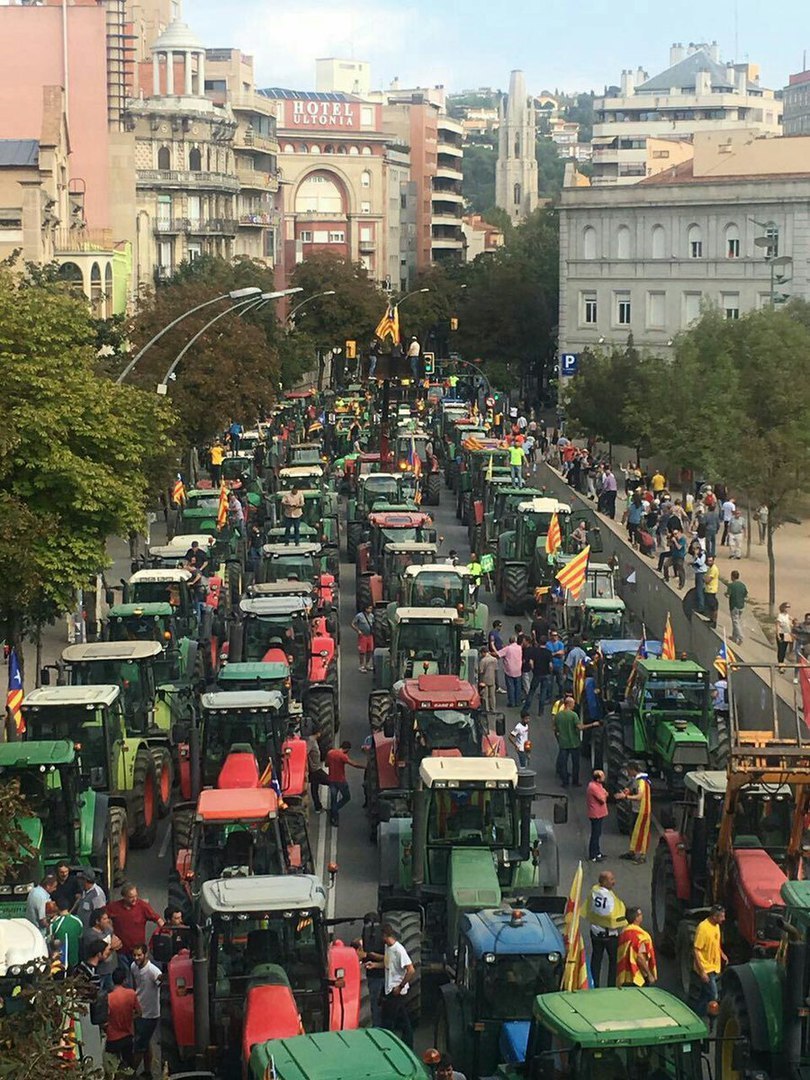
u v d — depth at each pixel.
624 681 32.59
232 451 74.56
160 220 131.00
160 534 63.41
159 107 131.25
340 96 189.25
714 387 62.88
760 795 22.22
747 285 102.56
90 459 34.31
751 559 55.78
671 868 23.58
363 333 133.00
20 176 77.19
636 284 108.12
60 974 18.08
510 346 132.25
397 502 57.22
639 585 50.72
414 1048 20.58
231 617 40.75
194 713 28.92
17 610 32.06
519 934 18.34
